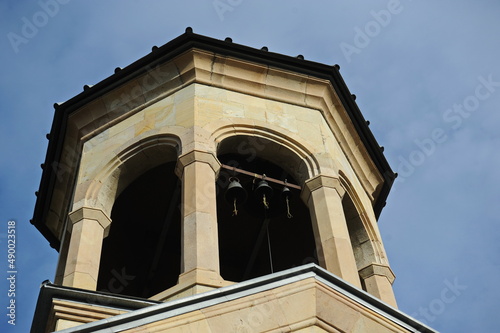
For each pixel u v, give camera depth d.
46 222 21.89
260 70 20.98
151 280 22.31
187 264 16.19
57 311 15.09
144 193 21.97
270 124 19.95
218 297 13.76
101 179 19.12
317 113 20.92
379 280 19.30
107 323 12.90
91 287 17.08
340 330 14.00
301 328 13.77
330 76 21.52
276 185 20.78
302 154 19.66
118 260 22.06
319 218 18.34
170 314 13.27
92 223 18.27
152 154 19.39
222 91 20.38
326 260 17.52
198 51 20.77
